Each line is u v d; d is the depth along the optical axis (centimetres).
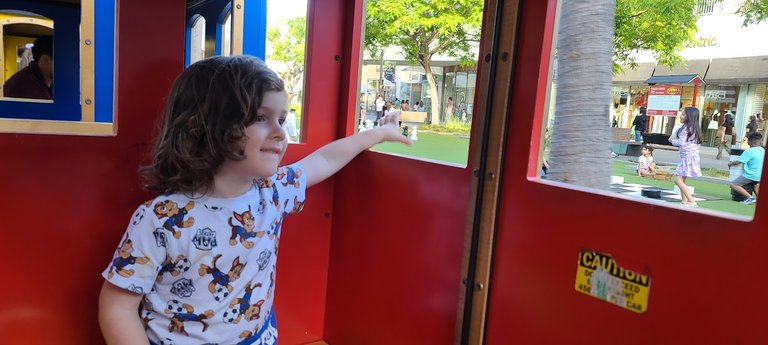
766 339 88
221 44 393
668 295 100
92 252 143
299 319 186
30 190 133
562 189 117
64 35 371
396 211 161
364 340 175
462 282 139
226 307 116
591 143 176
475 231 135
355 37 173
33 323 138
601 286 111
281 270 179
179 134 110
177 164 110
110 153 141
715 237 94
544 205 121
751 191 286
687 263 97
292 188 135
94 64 312
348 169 180
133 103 142
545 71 122
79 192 139
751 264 89
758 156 280
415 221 154
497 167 130
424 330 152
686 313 98
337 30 175
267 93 111
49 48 382
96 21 309
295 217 179
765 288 87
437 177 146
